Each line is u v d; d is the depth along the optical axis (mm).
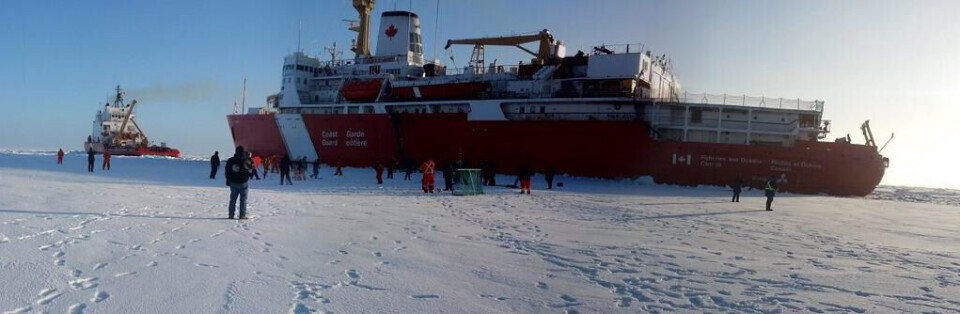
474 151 37250
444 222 12398
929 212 20859
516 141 36000
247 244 8250
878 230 13914
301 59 48531
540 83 36594
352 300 5523
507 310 5449
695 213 17312
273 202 15500
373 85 42094
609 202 20656
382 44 48469
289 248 8117
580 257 8500
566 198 21922
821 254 9477
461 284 6441
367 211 14211
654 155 33156
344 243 8820
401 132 39875
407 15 47688
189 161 55406
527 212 15695
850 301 6082
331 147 43406
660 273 7438
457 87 38375
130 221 10062
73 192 16062
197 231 9258
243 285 5844
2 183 19344
